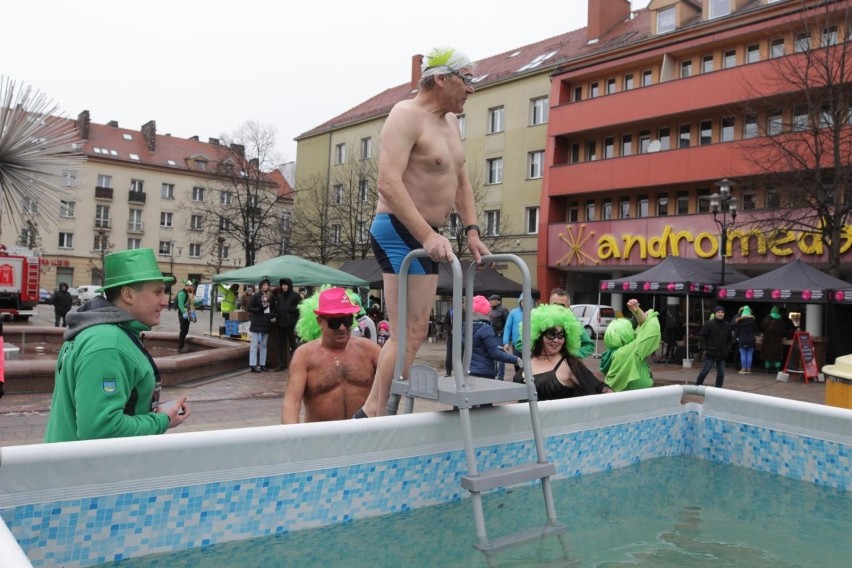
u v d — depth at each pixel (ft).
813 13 66.03
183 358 36.70
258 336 42.52
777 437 11.59
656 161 88.84
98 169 203.62
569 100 102.58
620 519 8.75
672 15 95.86
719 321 43.37
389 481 8.05
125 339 7.91
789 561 7.38
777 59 67.56
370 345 12.39
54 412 8.00
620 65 94.38
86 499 5.98
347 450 7.68
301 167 154.30
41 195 34.73
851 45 61.05
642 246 88.33
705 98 83.56
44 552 5.79
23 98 32.94
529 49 127.13
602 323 84.33
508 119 110.93
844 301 49.65
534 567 6.93
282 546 7.06
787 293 52.34
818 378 50.16
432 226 9.91
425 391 8.44
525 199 108.17
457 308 8.05
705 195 88.53
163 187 213.25
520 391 8.58
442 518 8.26
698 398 13.15
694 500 9.84
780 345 54.65
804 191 60.23
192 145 229.04
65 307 80.02
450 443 8.63
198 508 6.63
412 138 9.41
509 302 105.60
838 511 9.41
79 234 200.44
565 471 10.34
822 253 71.97
